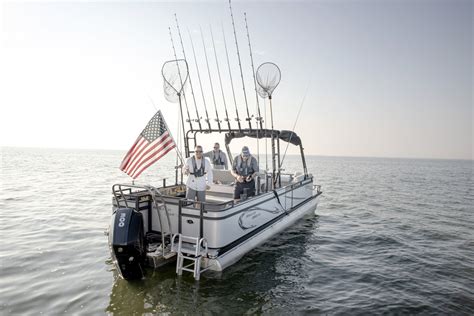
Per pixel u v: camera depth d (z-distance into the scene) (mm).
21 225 9898
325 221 11828
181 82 7750
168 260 6195
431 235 10172
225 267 6125
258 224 7414
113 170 35875
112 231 5305
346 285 6113
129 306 4887
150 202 6555
